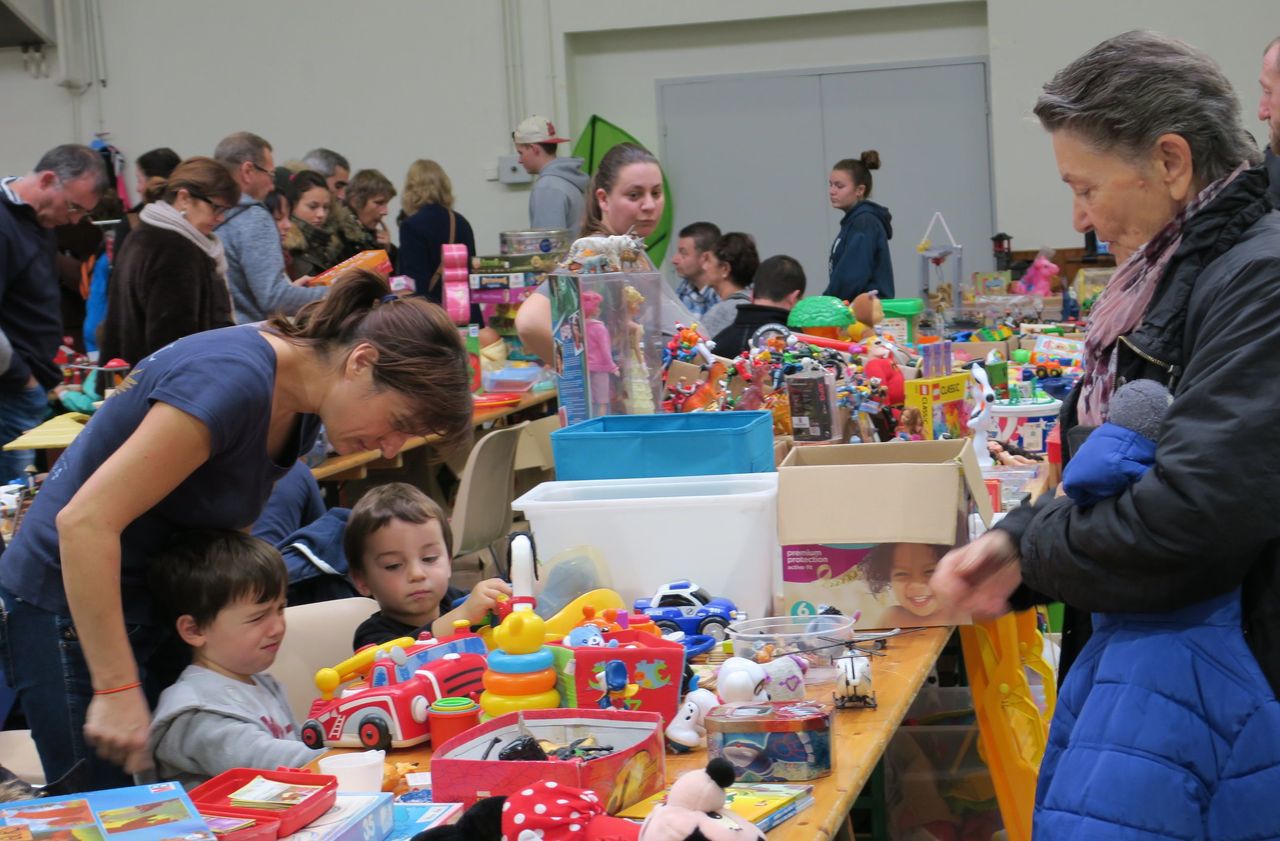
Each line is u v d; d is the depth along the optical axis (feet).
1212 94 5.16
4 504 11.19
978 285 23.38
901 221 33.32
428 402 6.08
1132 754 4.97
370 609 8.29
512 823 4.34
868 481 7.28
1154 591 4.96
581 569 7.25
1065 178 5.46
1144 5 30.73
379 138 33.88
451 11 33.24
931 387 10.97
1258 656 5.00
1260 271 4.86
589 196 12.23
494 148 33.47
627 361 9.75
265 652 6.53
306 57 33.86
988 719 7.78
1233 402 4.76
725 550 7.32
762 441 8.30
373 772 5.36
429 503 8.29
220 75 34.22
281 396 6.16
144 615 6.42
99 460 6.09
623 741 5.29
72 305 23.86
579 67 34.04
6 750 8.45
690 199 34.19
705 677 6.40
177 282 14.90
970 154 32.78
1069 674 5.45
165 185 15.21
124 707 5.83
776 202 33.86
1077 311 21.47
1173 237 5.25
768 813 4.80
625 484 7.76
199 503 6.26
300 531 9.27
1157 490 4.83
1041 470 11.37
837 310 12.86
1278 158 7.79
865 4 32.22
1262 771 4.91
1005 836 8.70
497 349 20.74
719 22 33.01
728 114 33.71
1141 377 5.37
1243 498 4.70
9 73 34.76
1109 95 5.18
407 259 25.13
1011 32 31.42
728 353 14.46
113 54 34.47
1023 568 5.35
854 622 6.86
